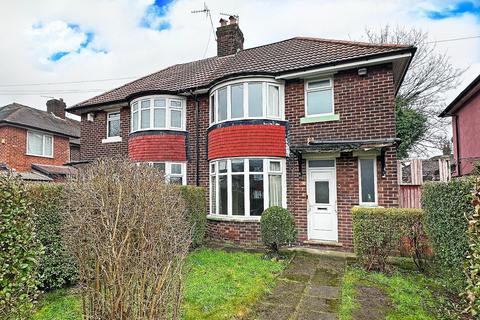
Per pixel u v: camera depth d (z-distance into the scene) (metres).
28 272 3.21
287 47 11.74
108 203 3.51
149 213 3.49
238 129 9.49
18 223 3.13
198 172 11.16
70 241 3.95
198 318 4.22
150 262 3.16
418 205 8.35
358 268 6.59
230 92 9.80
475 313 2.83
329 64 8.73
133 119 11.95
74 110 13.73
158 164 11.18
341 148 8.14
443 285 5.35
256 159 9.41
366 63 8.44
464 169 11.84
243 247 8.85
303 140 9.38
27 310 3.19
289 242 7.89
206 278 5.82
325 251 8.28
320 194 9.14
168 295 3.21
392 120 8.32
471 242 3.21
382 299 4.97
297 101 9.60
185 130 11.55
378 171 8.38
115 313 3.06
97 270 3.31
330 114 9.14
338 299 5.04
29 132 18.55
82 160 13.62
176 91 11.28
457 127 12.86
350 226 8.55
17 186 3.21
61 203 5.20
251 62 11.51
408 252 6.64
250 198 9.43
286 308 4.68
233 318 4.25
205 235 9.75
